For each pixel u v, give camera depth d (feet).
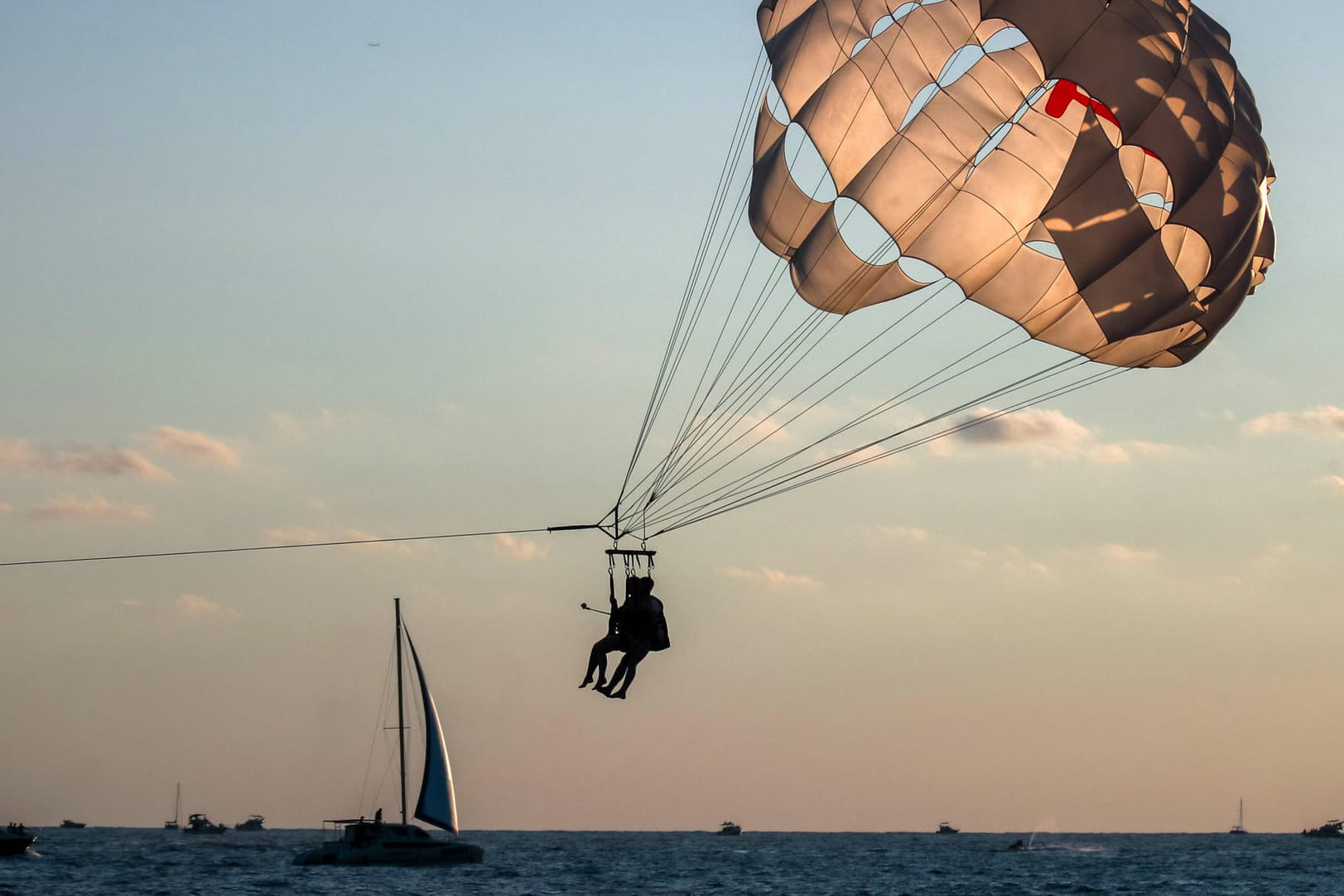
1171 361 350.43
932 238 336.08
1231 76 330.75
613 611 343.67
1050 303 343.26
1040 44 306.76
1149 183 349.61
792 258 366.22
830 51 350.43
